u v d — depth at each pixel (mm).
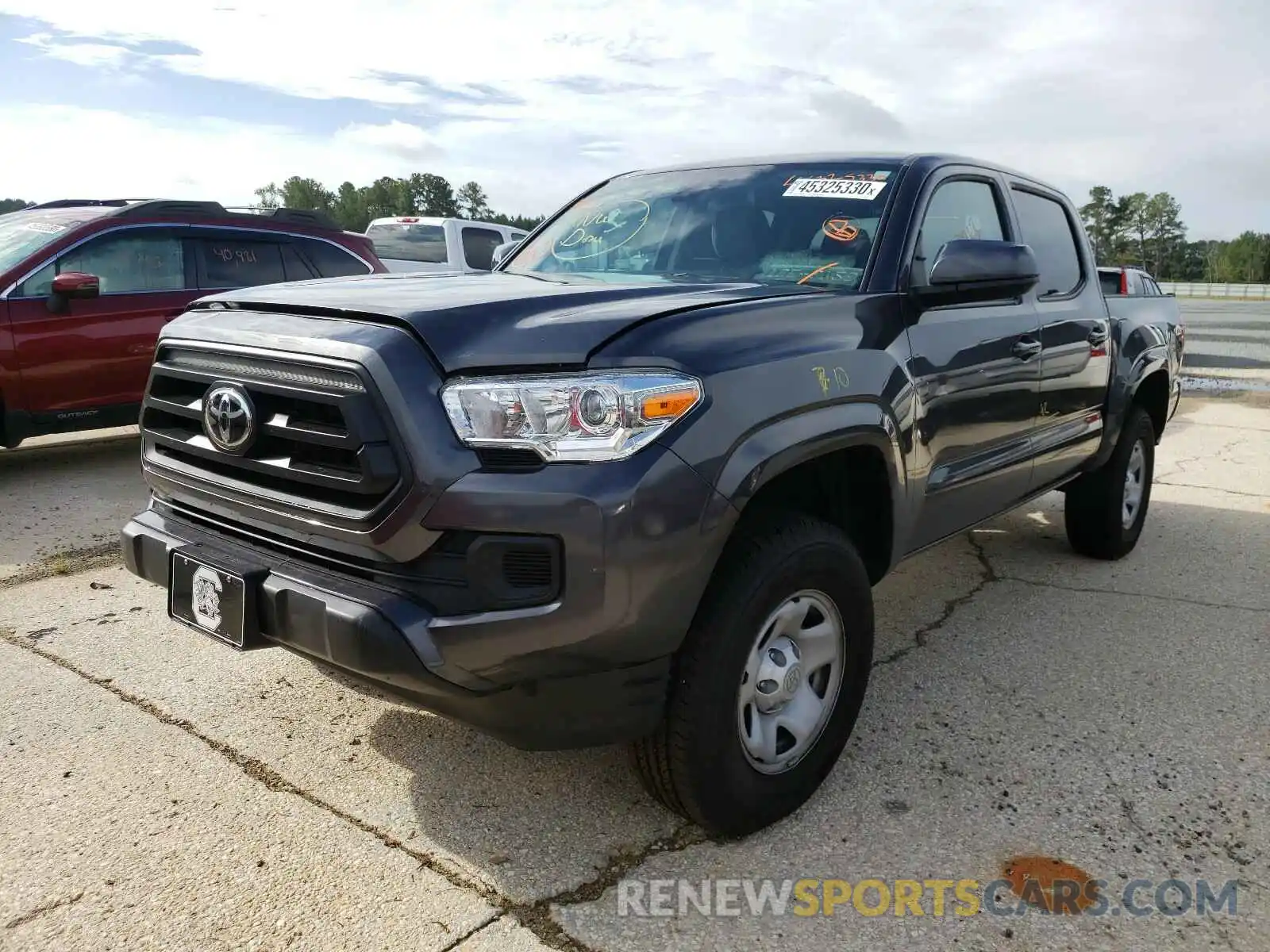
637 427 2172
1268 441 9227
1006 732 3268
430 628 2146
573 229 3936
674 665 2375
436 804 2742
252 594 2389
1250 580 4953
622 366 2197
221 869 2426
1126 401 4746
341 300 2488
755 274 3283
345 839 2568
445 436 2152
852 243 3238
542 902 2346
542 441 2131
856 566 2738
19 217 7199
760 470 2352
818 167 3633
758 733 2602
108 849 2490
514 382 2146
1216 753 3156
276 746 3033
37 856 2453
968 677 3717
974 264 3068
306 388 2297
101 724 3133
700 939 2234
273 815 2664
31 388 6289
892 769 3020
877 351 2879
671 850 2574
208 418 2535
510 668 2162
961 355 3283
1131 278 6328
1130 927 2311
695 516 2219
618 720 2297
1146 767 3055
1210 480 7453
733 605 2383
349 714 3246
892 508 2955
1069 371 4164
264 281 7523
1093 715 3410
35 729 3084
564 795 2812
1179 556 5375
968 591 4730
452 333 2234
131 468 6859
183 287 7020
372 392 2176
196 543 2617
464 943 2193
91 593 4316
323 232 8016
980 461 3576
